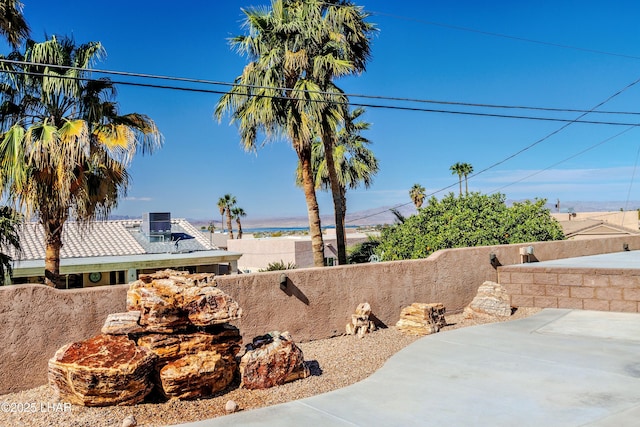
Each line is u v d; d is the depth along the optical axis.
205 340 6.64
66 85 11.30
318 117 15.00
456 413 5.79
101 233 26.28
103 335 6.50
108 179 12.30
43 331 6.89
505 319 11.51
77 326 7.17
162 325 6.47
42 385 6.82
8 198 11.12
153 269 23.86
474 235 19.08
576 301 12.23
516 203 21.47
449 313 12.17
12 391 6.59
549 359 7.96
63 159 10.62
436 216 20.80
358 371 7.68
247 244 40.78
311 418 5.69
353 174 27.75
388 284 10.97
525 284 12.97
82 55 11.95
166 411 5.88
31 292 6.83
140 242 26.11
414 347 8.88
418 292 11.52
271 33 15.43
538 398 6.23
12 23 12.38
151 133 12.48
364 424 5.50
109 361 5.93
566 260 15.18
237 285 8.74
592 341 9.07
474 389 6.62
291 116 14.98
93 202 12.31
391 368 7.65
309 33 15.04
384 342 9.45
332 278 10.04
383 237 22.62
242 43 15.23
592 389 6.50
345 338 9.80
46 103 11.81
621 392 6.36
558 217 56.91
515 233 19.47
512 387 6.67
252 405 6.25
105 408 5.80
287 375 7.06
